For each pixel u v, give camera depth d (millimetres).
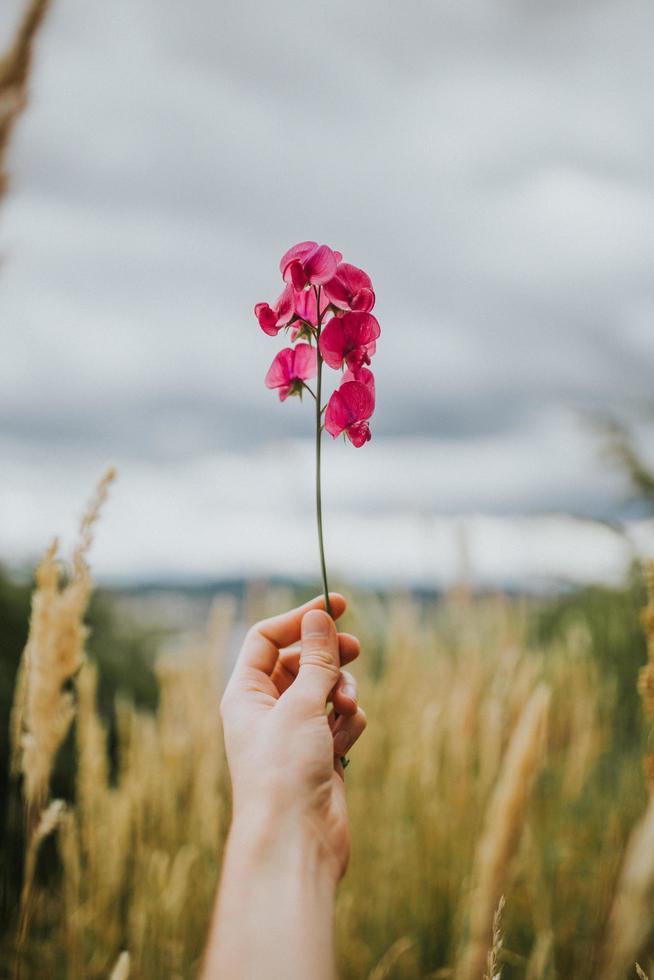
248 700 578
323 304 584
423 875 1033
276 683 623
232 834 508
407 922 1019
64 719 696
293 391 601
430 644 1294
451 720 1075
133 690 1660
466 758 1053
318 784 518
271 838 497
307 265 556
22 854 1022
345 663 612
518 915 981
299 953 459
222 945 465
